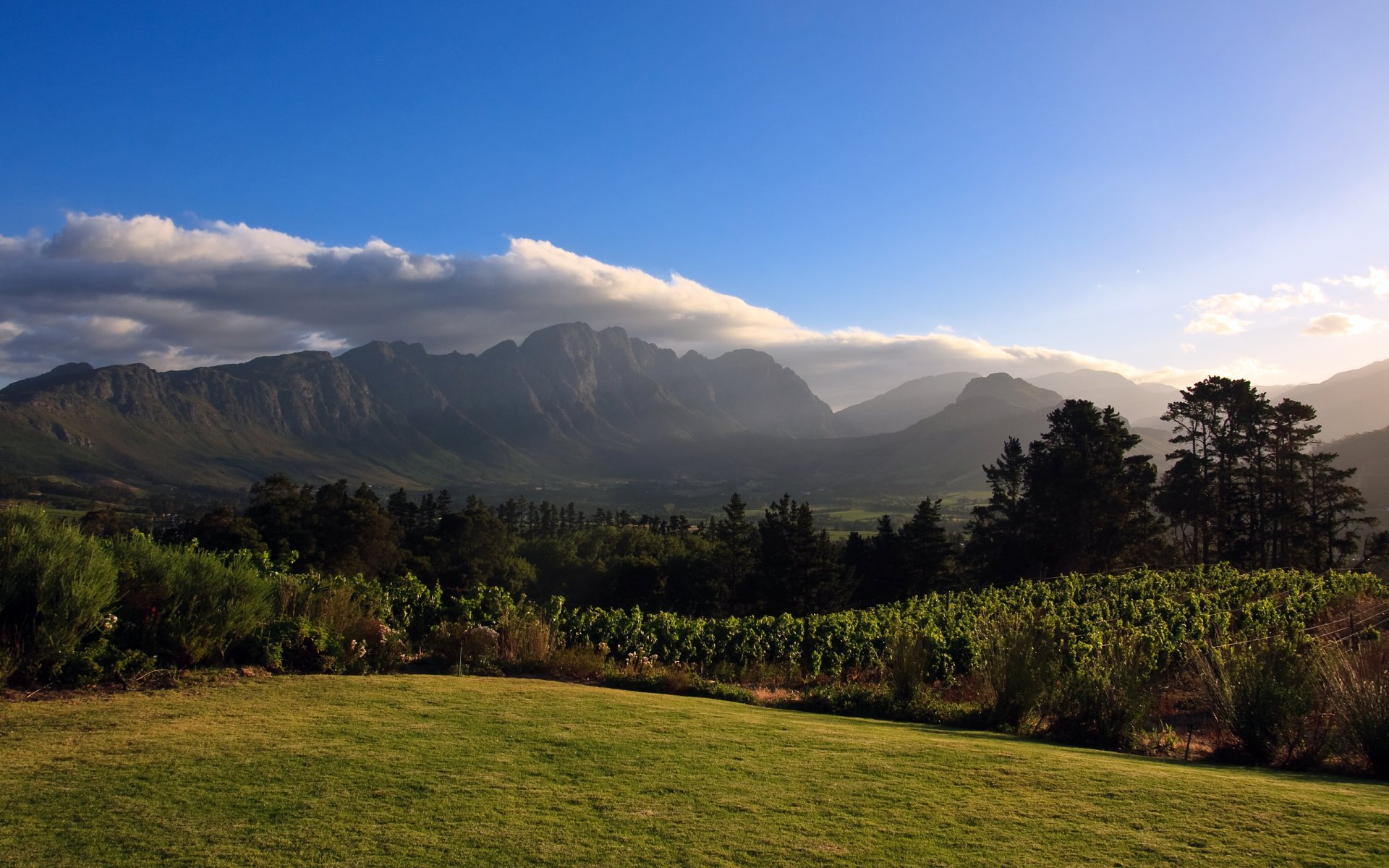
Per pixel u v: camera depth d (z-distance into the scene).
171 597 8.98
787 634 17.42
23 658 7.50
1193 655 12.81
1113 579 33.19
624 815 4.75
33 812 4.43
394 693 8.55
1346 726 7.90
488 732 6.86
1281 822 5.02
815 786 5.61
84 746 5.77
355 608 11.46
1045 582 37.56
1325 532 43.88
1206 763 8.02
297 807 4.66
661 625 16.98
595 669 12.37
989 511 52.66
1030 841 4.56
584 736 6.90
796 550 52.34
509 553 64.25
